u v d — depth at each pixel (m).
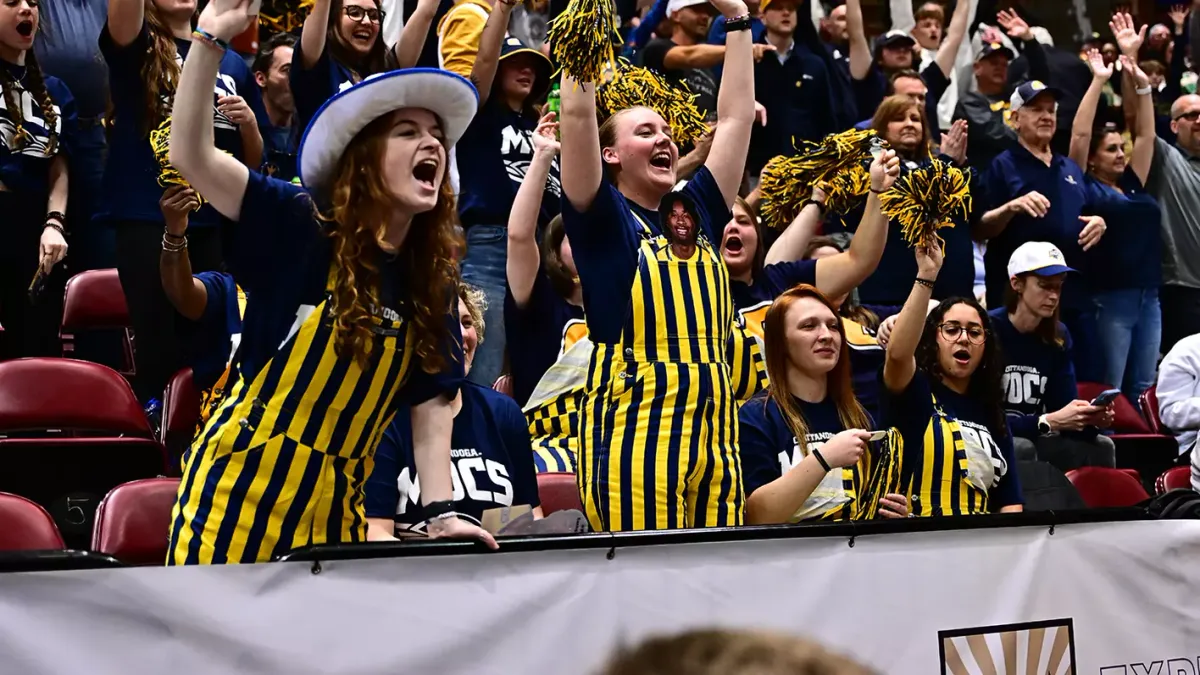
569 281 4.11
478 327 3.52
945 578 2.73
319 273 2.25
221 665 2.00
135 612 1.95
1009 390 5.16
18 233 4.75
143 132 4.24
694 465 2.97
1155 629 2.99
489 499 3.14
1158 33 8.85
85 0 5.13
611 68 3.48
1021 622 2.81
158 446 3.96
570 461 3.84
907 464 3.80
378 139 2.24
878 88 6.76
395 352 2.29
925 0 8.70
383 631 2.13
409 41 4.73
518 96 4.84
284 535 2.25
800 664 2.53
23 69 4.79
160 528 3.14
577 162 2.93
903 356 3.73
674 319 3.01
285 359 2.24
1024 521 2.85
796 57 6.21
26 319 4.84
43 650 1.88
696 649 2.43
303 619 2.07
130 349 5.02
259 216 2.21
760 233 4.35
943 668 2.70
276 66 5.23
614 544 2.36
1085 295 6.10
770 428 3.48
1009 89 7.53
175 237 3.61
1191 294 6.87
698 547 2.46
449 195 2.36
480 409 3.24
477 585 2.23
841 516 3.48
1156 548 3.02
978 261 6.55
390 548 2.16
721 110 3.33
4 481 3.79
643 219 3.13
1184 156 7.04
